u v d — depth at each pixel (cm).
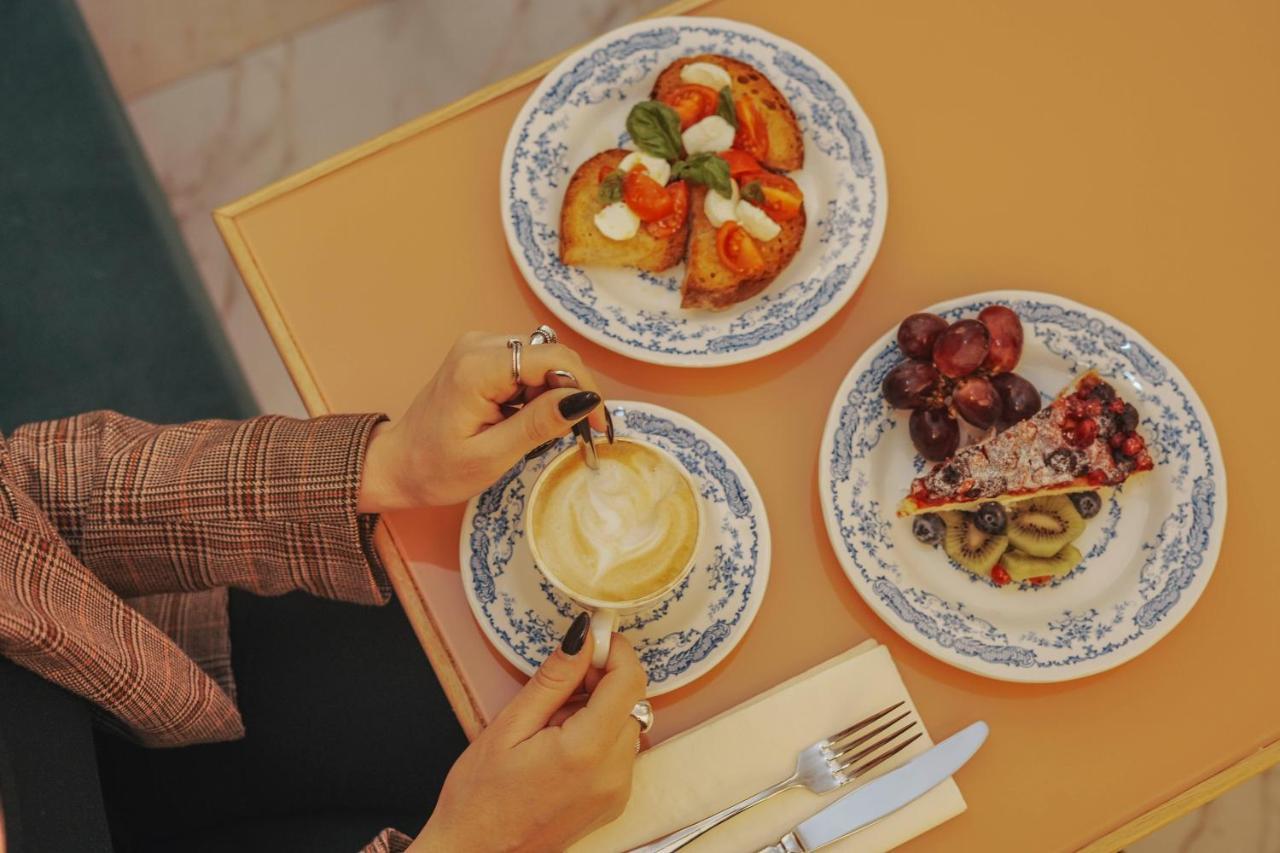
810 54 115
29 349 146
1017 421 102
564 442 103
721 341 105
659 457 95
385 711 129
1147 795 93
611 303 109
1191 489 99
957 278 111
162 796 126
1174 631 98
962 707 96
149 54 239
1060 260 111
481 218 113
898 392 99
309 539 100
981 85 118
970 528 100
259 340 226
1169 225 112
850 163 111
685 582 98
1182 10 120
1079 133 116
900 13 121
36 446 102
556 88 113
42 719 92
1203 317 109
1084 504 100
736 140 112
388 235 112
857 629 98
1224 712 95
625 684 89
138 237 151
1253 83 117
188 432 105
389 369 108
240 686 129
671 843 88
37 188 150
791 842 88
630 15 239
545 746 86
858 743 91
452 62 239
